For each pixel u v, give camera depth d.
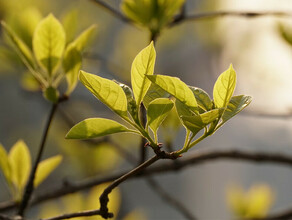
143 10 1.19
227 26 1.84
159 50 1.95
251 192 1.68
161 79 0.95
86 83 0.96
